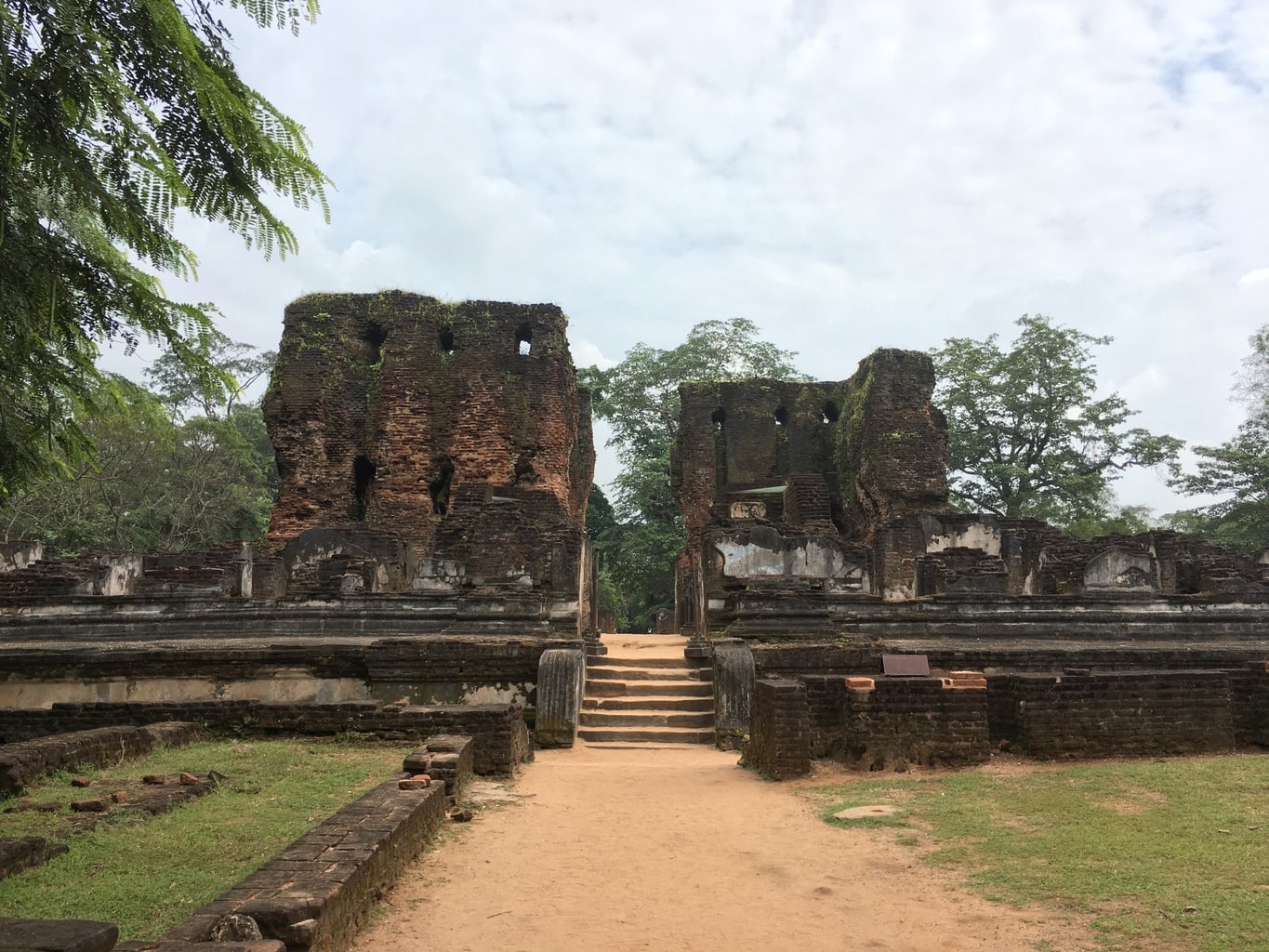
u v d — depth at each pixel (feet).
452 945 17.15
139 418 26.71
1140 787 27.81
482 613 51.34
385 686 44.88
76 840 22.36
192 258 21.35
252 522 139.44
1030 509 127.65
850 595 55.42
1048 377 133.80
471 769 32.71
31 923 12.53
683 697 46.16
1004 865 21.18
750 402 102.63
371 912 18.35
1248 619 56.75
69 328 21.52
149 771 30.66
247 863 20.80
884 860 22.41
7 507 23.90
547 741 41.34
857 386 96.99
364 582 58.65
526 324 88.74
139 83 19.22
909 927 17.98
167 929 16.81
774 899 19.98
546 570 56.34
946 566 62.08
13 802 25.58
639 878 21.58
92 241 20.75
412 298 88.12
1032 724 33.04
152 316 21.45
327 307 87.61
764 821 26.94
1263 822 23.70
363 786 28.86
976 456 138.00
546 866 22.45
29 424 21.17
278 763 32.22
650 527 130.31
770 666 46.21
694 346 138.72
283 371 85.81
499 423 85.25
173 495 128.67
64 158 18.10
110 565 67.46
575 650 44.47
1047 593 66.64
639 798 30.37
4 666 47.03
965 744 32.78
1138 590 57.82
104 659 46.73
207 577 58.75
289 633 55.42
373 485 87.56
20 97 17.44
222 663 46.62
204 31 20.31
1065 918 17.79
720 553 56.44
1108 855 21.29
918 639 53.11
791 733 32.89
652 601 148.25
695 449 100.78
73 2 17.26
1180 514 146.61
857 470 94.38
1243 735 35.50
